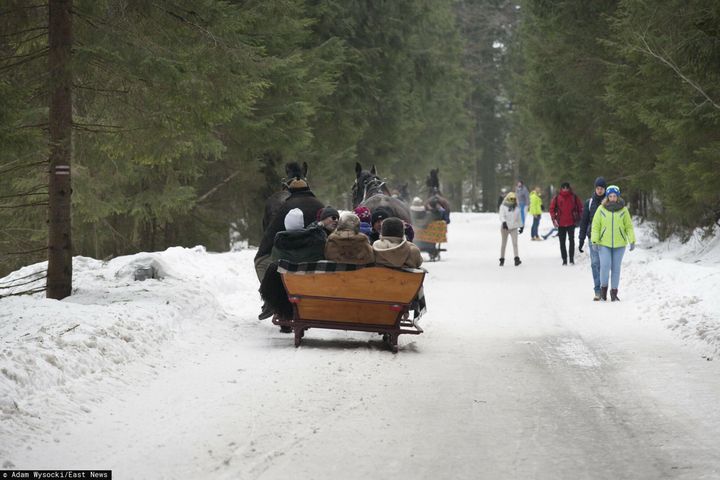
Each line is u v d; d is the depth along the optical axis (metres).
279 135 43.28
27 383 14.08
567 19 54.16
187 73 22.31
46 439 12.26
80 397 14.39
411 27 73.88
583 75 54.09
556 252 53.22
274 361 18.53
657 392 15.76
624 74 40.50
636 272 35.03
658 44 34.97
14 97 19.64
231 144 45.28
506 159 167.12
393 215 26.94
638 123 43.72
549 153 74.75
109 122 24.78
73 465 11.27
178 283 26.16
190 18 24.09
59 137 23.22
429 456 11.87
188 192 43.94
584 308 28.16
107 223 46.78
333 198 77.31
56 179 23.45
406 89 77.31
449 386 16.36
